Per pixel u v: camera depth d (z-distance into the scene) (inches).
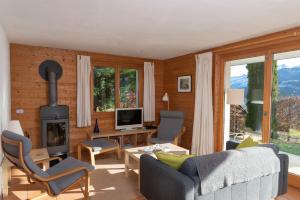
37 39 149.2
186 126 202.2
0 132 106.3
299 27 115.6
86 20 108.5
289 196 112.4
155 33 131.9
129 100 221.6
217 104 170.2
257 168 85.0
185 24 113.7
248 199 86.0
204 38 142.6
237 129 159.3
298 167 125.3
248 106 151.0
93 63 199.5
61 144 170.2
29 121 171.2
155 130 203.0
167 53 197.9
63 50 181.9
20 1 85.8
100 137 187.6
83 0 84.9
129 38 144.0
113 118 211.0
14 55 164.4
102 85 206.4
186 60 201.9
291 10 93.6
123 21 109.4
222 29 122.3
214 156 79.0
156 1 85.3
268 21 108.1
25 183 123.6
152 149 136.9
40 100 174.7
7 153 92.5
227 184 78.3
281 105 131.4
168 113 199.6
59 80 180.9
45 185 89.3
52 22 111.8
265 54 137.5
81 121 188.2
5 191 107.2
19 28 123.0
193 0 83.8
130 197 110.5
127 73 219.9
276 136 134.3
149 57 221.1
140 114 213.3
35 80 172.4
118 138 200.8
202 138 173.8
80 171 100.9
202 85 175.6
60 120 168.6
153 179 89.0
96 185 123.6
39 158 119.3
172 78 222.7
